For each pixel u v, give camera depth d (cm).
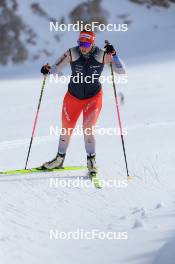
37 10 12350
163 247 805
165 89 5041
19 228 995
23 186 1292
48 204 1155
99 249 862
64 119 1413
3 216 1061
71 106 1395
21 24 11981
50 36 12012
